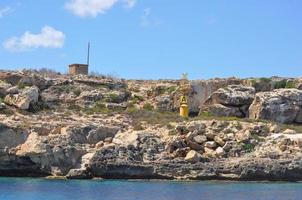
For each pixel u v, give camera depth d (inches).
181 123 3393.2
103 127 3260.3
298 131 3457.2
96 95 3949.3
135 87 4249.5
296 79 4114.2
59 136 3122.5
